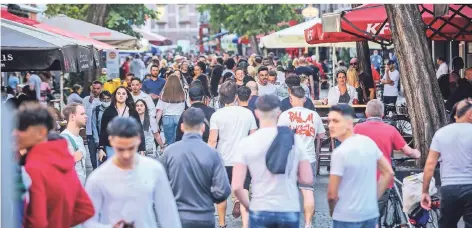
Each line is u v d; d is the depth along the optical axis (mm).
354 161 8875
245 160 8867
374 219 9047
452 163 10539
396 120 21406
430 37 20781
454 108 10711
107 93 16812
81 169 11062
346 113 9055
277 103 9008
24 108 7305
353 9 20438
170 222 7805
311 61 42719
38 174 7051
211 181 9227
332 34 23922
